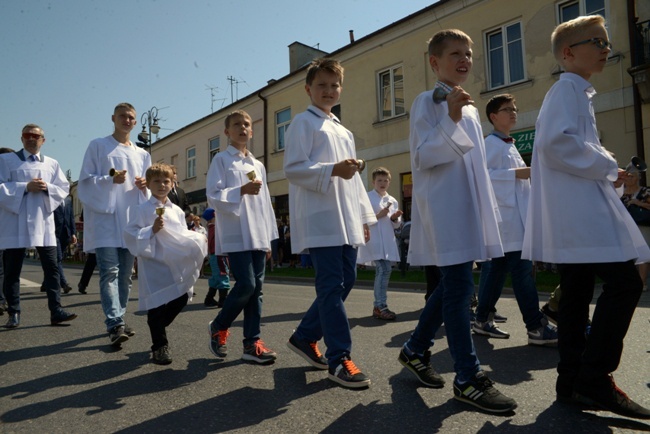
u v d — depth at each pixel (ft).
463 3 44.24
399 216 18.72
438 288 9.25
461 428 7.25
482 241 8.32
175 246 11.84
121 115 15.29
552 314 12.92
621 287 7.49
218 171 12.23
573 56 8.23
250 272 11.55
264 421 7.74
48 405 8.70
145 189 15.15
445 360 11.44
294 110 63.98
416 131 8.53
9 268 16.25
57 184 17.61
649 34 34.65
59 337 14.56
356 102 54.39
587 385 7.72
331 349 9.59
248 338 11.60
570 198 7.82
